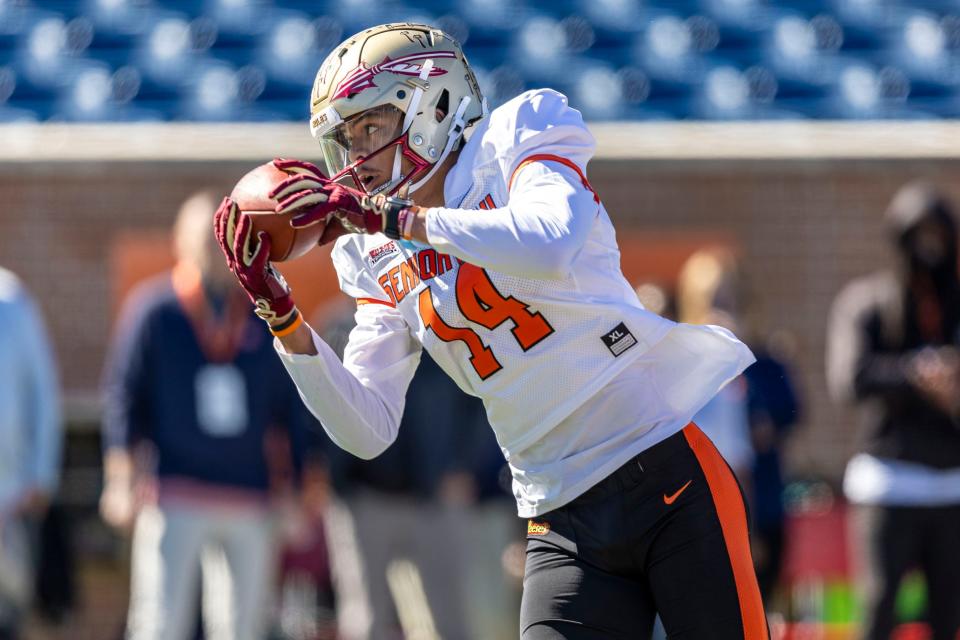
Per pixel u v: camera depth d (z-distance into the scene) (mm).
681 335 12930
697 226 30969
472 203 12500
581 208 11664
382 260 12977
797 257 30938
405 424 24562
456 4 35219
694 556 12633
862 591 23688
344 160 12750
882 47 34469
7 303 23203
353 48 12438
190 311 23156
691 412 13055
